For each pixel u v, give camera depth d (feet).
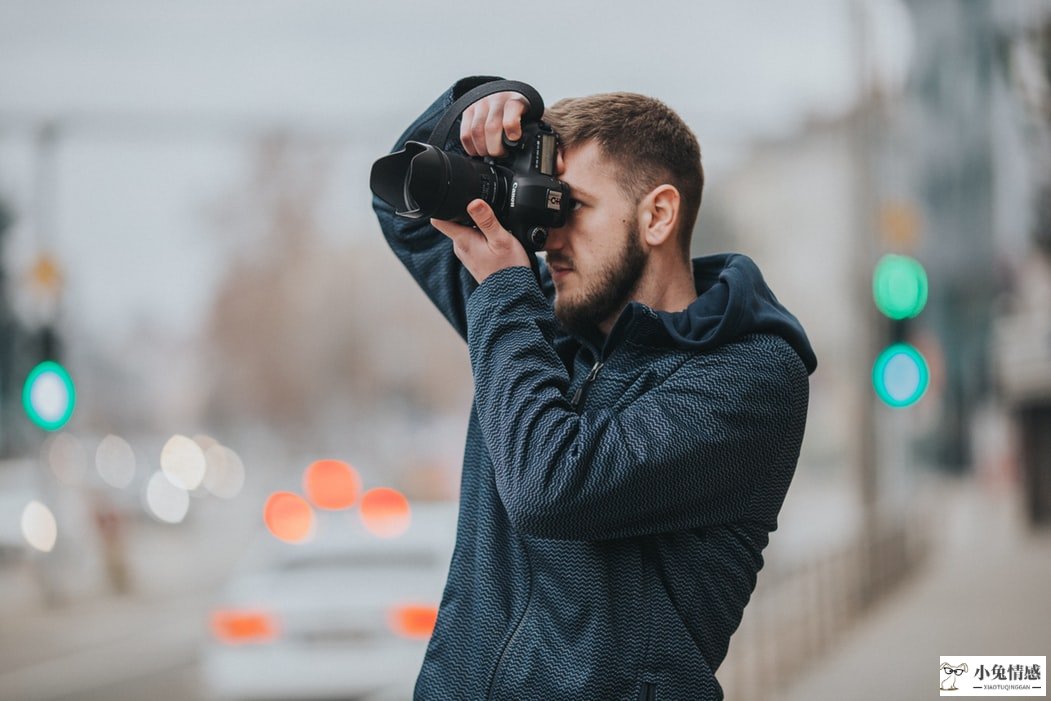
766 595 53.83
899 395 46.96
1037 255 92.84
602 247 10.17
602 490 9.25
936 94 163.84
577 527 9.36
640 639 9.55
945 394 168.25
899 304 47.03
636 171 10.16
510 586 9.93
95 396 381.81
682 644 9.62
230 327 336.29
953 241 165.07
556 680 9.43
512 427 9.41
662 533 9.80
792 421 10.01
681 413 9.53
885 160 73.67
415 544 36.91
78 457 123.24
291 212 318.65
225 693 35.09
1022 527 102.01
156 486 143.84
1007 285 101.96
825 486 182.50
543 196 9.97
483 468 10.46
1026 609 57.21
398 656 34.99
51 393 56.65
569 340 11.02
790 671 40.24
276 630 34.99
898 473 95.66
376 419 345.92
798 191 224.74
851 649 46.60
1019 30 48.03
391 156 10.30
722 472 9.63
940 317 166.81
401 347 346.74
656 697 9.47
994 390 137.39
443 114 10.75
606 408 9.85
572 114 10.33
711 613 9.89
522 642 9.59
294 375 342.23
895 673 40.01
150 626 65.16
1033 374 96.68
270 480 264.31
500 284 9.82
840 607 53.93
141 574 92.32
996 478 135.64
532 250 10.16
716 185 231.50
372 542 37.01
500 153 10.17
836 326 198.80
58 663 53.16
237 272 332.19
